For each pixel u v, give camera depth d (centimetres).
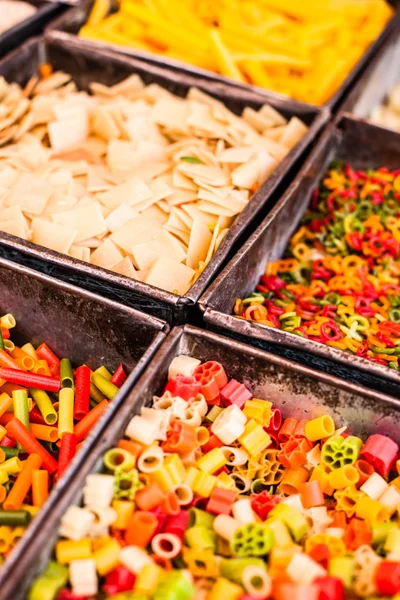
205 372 60
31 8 99
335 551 53
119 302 63
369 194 79
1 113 80
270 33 95
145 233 70
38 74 90
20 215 69
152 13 94
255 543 53
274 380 60
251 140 79
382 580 50
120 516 53
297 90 90
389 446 57
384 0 108
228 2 96
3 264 63
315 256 75
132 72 88
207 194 72
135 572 51
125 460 53
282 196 72
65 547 50
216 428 58
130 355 64
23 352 65
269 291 71
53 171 76
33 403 63
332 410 59
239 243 69
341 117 82
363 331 67
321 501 57
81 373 63
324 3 98
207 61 92
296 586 50
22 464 59
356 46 98
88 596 51
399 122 103
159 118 82
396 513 56
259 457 58
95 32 94
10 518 55
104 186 74
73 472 52
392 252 74
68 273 64
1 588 48
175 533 54
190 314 63
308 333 66
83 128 82
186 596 50
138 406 56
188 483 56
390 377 58
